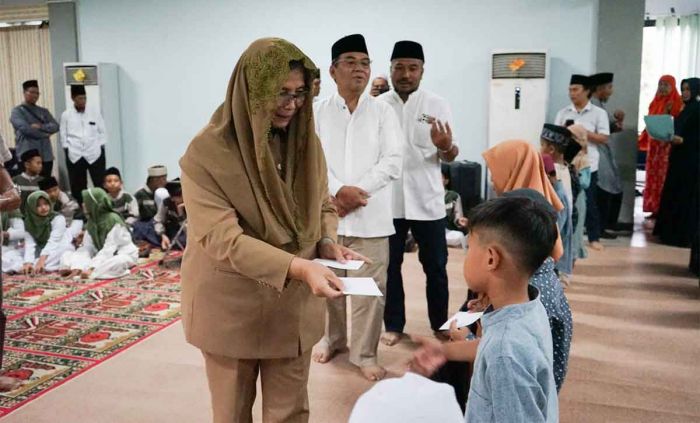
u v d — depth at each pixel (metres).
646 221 7.23
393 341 3.50
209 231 1.59
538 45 6.50
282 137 1.72
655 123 5.96
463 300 4.31
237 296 1.68
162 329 3.78
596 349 3.47
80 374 3.15
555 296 1.75
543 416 1.20
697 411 2.78
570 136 3.90
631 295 4.42
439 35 6.75
